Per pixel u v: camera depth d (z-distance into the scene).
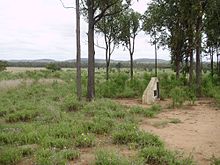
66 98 17.20
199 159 7.58
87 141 8.56
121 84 22.52
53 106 14.20
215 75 32.47
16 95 19.83
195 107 16.45
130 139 8.88
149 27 32.69
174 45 27.39
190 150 8.33
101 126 10.17
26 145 8.45
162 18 27.81
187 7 22.08
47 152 7.46
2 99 17.67
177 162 7.05
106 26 31.73
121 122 11.55
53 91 22.86
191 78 23.36
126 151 8.09
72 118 11.89
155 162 7.24
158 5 26.73
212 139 9.52
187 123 12.05
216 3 21.28
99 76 48.06
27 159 7.47
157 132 10.42
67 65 150.00
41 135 9.10
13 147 8.23
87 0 18.06
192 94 18.80
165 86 23.39
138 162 6.84
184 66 29.61
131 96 21.34
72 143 8.60
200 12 21.14
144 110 13.95
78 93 17.42
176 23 26.45
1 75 47.44
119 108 14.38
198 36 21.72
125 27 34.81
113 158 6.98
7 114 13.09
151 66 115.44
